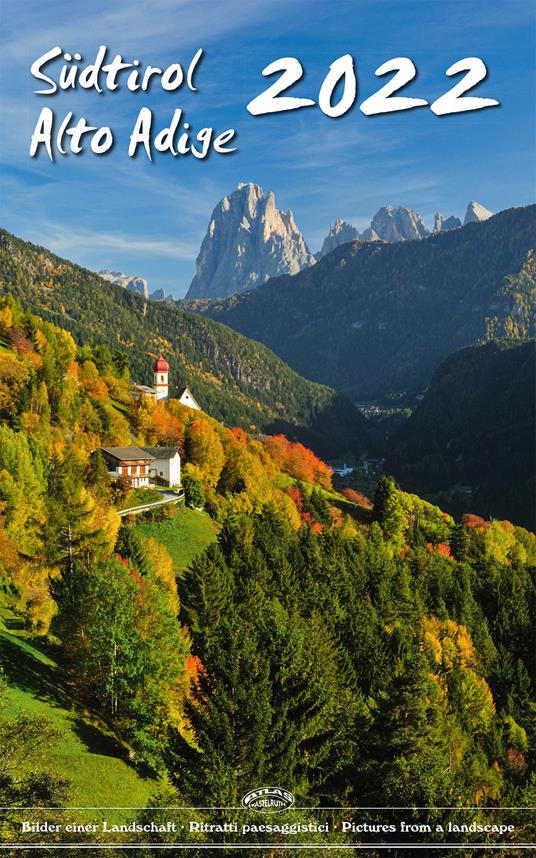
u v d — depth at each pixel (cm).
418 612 10406
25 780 3197
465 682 8750
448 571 12712
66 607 5838
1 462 8944
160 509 11400
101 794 4372
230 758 4228
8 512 8031
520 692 9962
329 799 4312
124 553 8338
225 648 4828
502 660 10744
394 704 4569
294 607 8619
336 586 9994
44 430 11919
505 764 7794
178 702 5481
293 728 4450
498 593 12725
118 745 5194
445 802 4034
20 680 5234
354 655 8356
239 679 4531
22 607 6862
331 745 4806
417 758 4338
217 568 8250
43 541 7156
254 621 6316
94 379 17425
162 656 5544
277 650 5181
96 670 5591
